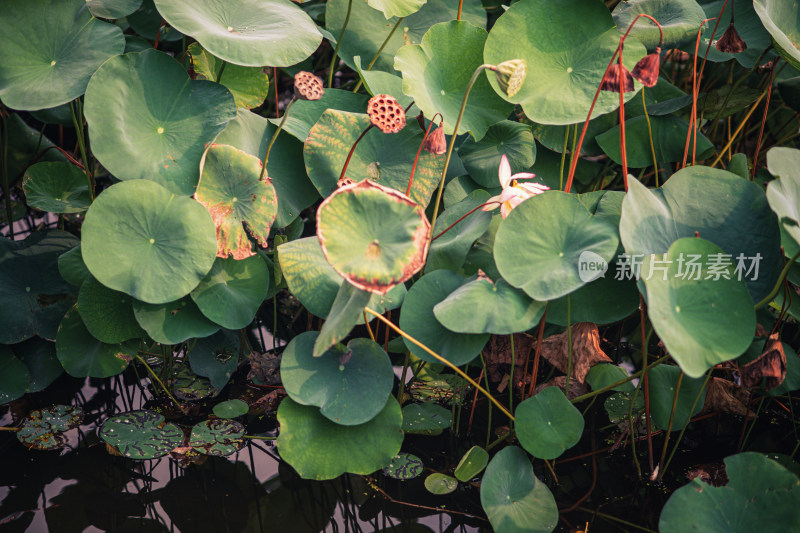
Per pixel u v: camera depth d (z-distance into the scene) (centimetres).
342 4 274
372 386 196
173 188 210
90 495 205
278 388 243
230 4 235
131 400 236
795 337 265
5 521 195
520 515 189
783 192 180
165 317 212
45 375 230
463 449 225
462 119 235
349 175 229
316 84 197
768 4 242
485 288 194
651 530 199
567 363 220
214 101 221
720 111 284
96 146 204
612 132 263
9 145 289
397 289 211
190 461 217
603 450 225
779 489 171
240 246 218
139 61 214
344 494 211
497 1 332
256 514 203
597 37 230
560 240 192
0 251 235
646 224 190
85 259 198
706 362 165
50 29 216
